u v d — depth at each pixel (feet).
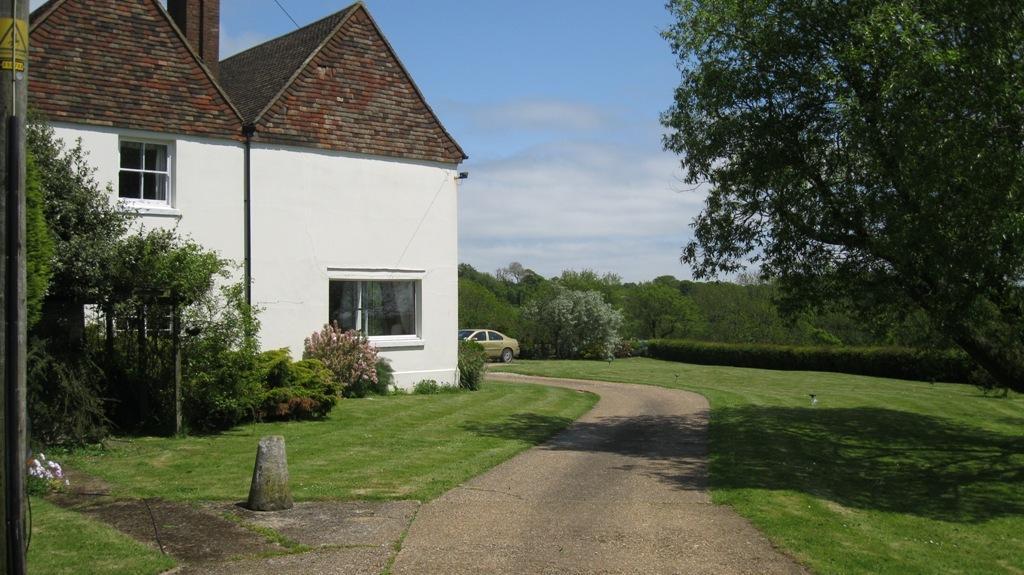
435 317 65.87
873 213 39.99
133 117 51.01
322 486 30.96
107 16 50.67
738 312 151.33
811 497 32.07
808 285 47.16
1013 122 36.27
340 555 22.35
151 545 22.77
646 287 182.60
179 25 61.72
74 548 22.13
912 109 36.40
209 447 38.60
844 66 41.06
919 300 41.24
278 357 48.26
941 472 40.63
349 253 60.80
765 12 43.91
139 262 39.60
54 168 38.50
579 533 25.36
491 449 40.47
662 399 68.39
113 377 42.19
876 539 26.81
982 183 34.55
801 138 44.24
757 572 22.02
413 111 64.80
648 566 22.27
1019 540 28.86
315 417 49.47
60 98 48.34
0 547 16.61
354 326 62.13
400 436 43.75
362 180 61.62
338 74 60.95
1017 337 41.50
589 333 143.95
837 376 104.01
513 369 106.73
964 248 35.53
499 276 304.91
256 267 56.13
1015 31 35.81
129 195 51.47
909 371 100.73
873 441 48.67
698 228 50.03
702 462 38.60
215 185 54.49
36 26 47.88
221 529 24.59
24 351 17.11
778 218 45.52
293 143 58.03
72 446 36.52
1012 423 57.52
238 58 75.31
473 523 26.14
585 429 50.01
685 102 48.44
